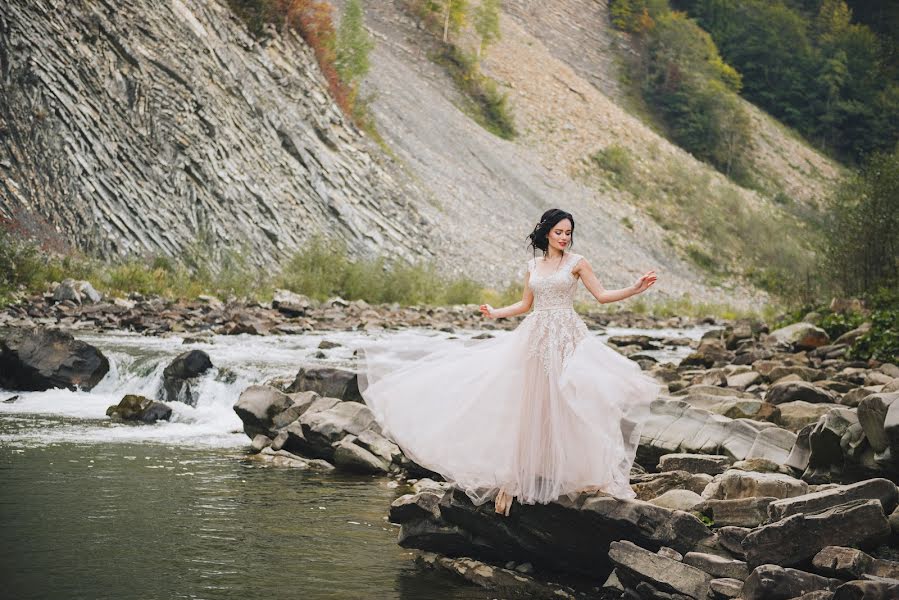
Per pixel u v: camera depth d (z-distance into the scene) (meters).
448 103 56.09
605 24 87.00
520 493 5.09
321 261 26.52
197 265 24.33
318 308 22.30
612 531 4.96
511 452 5.14
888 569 4.28
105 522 6.01
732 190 64.25
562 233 5.48
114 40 25.81
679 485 5.95
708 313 37.34
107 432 9.43
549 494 5.06
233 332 16.92
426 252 34.06
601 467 5.06
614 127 66.12
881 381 10.08
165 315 17.94
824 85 92.62
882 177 21.92
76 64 24.38
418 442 5.40
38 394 11.40
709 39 89.19
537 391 5.19
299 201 29.92
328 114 35.41
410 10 65.81
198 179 26.19
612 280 43.72
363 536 5.97
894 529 4.71
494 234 39.91
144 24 27.12
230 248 25.80
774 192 74.12
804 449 6.48
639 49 84.56
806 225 68.00
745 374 10.77
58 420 9.96
